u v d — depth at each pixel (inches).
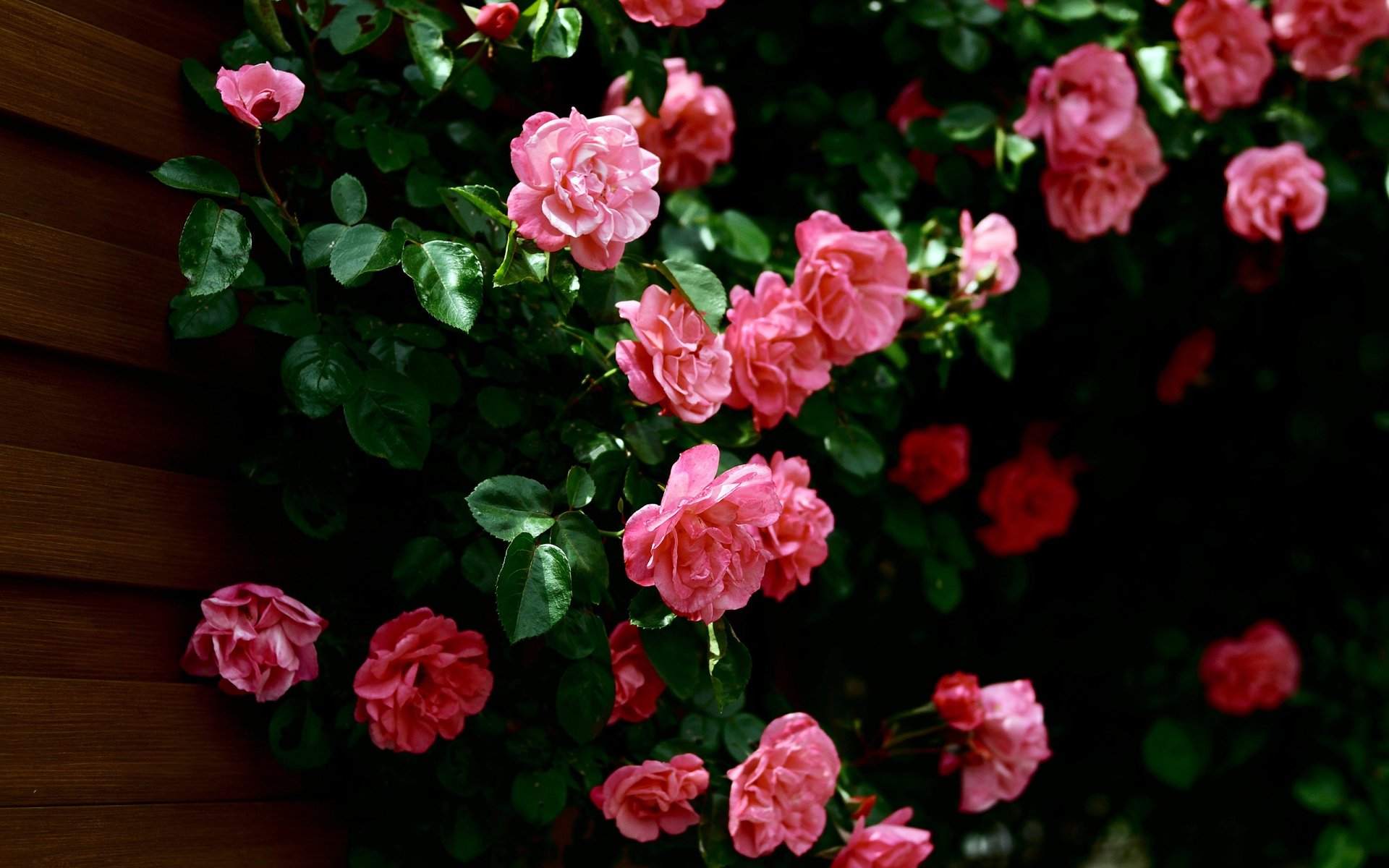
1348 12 62.2
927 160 60.4
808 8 60.5
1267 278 67.1
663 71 53.1
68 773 45.4
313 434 49.0
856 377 55.4
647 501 48.6
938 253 56.0
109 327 46.8
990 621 75.9
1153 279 67.2
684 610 45.6
